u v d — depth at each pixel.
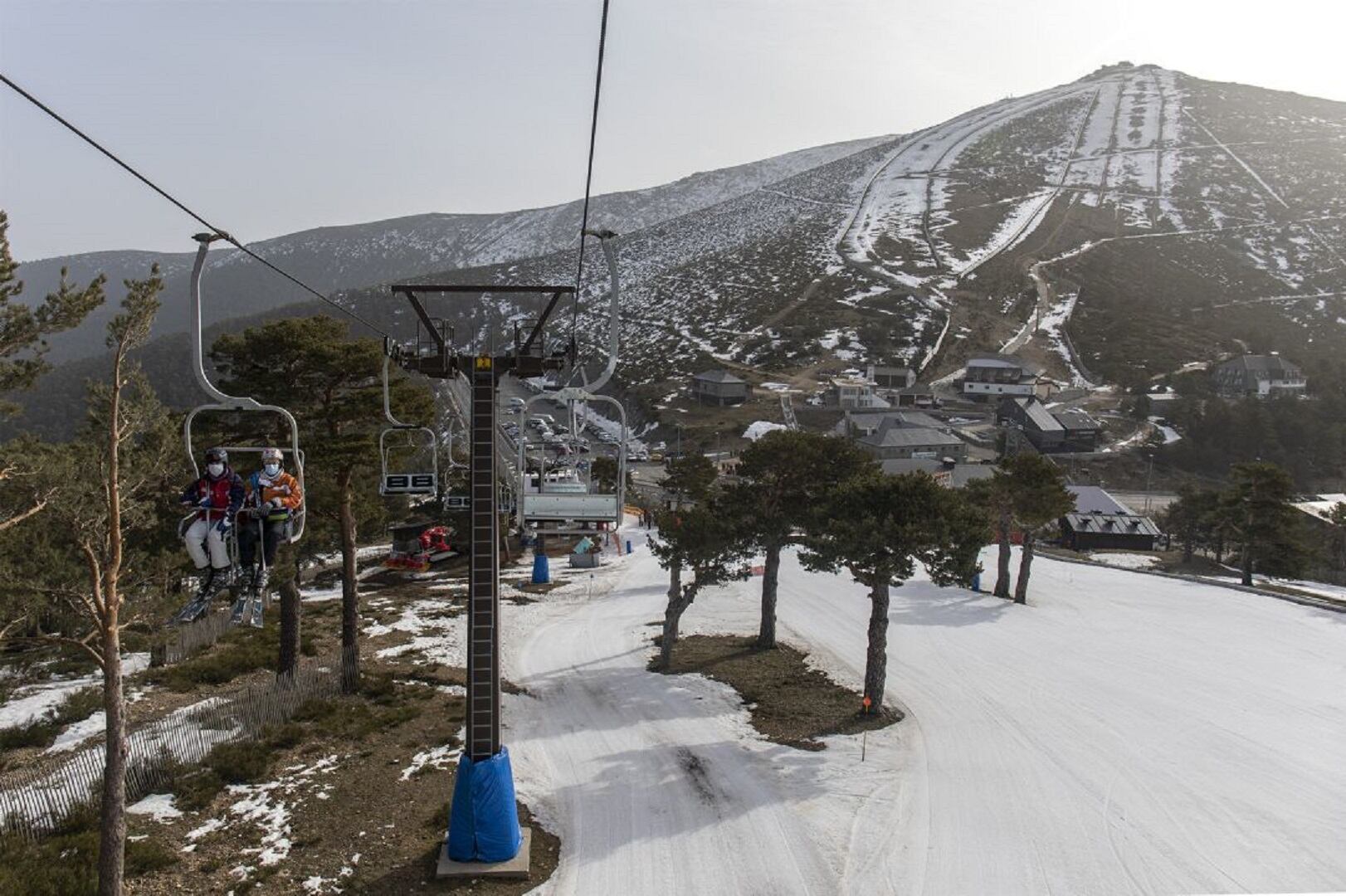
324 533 35.69
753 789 24.23
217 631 39.22
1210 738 28.56
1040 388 145.00
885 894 18.89
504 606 48.31
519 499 22.55
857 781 24.89
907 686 34.06
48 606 15.99
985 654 38.94
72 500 14.95
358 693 31.58
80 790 21.36
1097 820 22.59
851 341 166.12
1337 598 60.78
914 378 150.50
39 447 24.14
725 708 31.42
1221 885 19.44
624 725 29.53
